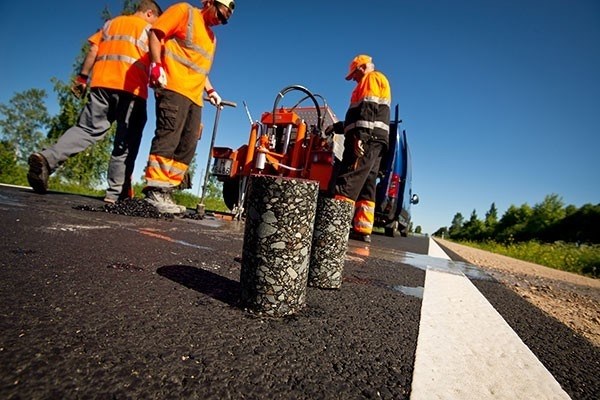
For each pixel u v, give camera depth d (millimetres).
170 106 3520
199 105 3832
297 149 5031
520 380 903
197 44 3551
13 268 1174
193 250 2053
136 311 966
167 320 938
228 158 5691
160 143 3613
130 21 3896
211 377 683
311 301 1351
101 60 3877
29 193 4270
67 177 13188
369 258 3148
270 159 4863
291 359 822
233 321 1010
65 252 1510
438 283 2211
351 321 1172
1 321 780
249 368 745
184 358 744
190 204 12523
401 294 1712
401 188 8047
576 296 3021
